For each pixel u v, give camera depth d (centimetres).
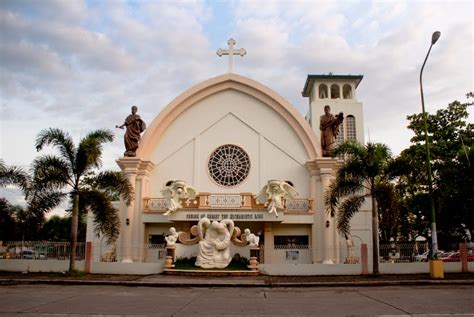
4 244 2586
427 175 2453
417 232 4750
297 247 2986
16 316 1141
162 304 1370
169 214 2856
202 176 3170
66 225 6675
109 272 2484
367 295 1596
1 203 2448
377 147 2403
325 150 3116
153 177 3178
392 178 2439
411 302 1384
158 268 2484
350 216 2364
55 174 2288
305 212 2988
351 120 4181
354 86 4488
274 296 1598
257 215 2841
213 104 3284
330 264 2470
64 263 2505
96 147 2352
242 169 3189
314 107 4216
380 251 2652
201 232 2575
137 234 2983
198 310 1252
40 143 2308
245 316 1153
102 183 2405
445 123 4078
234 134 3238
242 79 3253
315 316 1147
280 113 3238
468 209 2447
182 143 3225
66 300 1435
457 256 3225
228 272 2361
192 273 2359
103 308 1274
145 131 3191
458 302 1377
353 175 2386
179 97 3241
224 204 2933
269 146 3212
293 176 3158
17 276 2234
